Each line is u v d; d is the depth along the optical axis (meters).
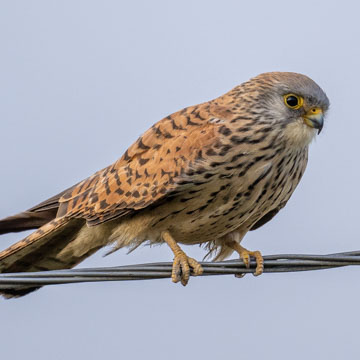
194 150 10.96
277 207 12.18
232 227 11.52
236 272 10.38
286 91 11.12
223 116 11.18
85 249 12.03
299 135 11.18
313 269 9.84
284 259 10.20
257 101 11.15
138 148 11.50
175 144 11.12
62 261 12.22
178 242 11.98
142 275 9.16
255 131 10.97
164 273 9.14
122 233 11.54
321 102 11.19
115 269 8.99
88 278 8.91
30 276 8.77
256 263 10.28
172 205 11.15
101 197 11.45
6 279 8.75
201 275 10.41
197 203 11.06
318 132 11.45
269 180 11.13
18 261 11.97
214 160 10.84
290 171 11.38
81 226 11.92
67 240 12.02
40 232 11.38
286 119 11.11
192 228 11.39
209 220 11.25
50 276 8.81
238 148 10.88
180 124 11.33
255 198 11.19
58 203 12.02
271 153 11.01
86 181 11.91
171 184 10.94
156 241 11.57
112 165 11.74
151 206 11.27
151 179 11.13
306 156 11.66
